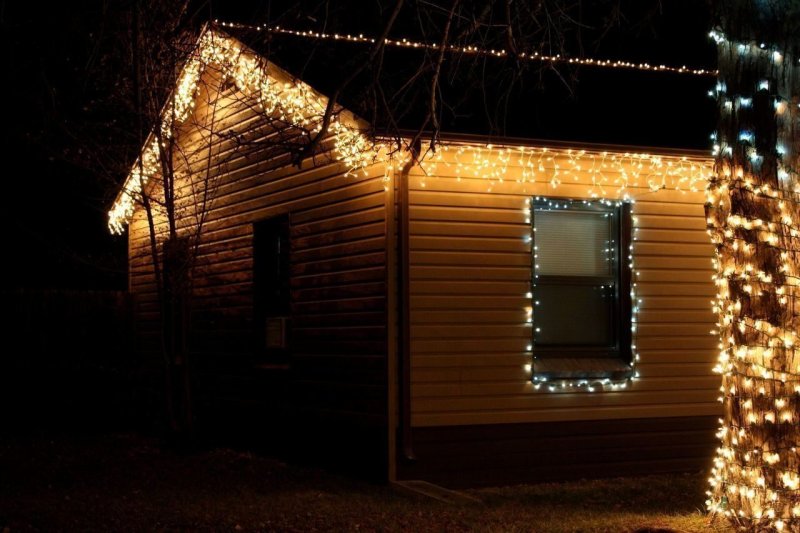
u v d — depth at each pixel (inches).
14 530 369.1
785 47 338.0
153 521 383.2
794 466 327.9
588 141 469.4
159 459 545.0
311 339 516.7
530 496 442.3
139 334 740.7
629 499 436.1
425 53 398.6
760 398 331.9
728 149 344.2
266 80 502.6
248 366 578.6
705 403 515.8
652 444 503.5
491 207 474.6
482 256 471.2
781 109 337.4
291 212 538.0
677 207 515.8
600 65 550.3
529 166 483.5
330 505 413.4
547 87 519.8
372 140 421.7
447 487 458.3
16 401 715.4
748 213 336.2
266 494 443.8
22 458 554.9
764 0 339.0
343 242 491.8
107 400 704.4
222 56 557.0
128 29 578.9
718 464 352.2
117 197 725.9
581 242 499.2
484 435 467.2
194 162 642.8
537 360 483.8
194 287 641.0
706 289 519.2
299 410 525.3
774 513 327.6
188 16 584.7
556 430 482.3
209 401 621.6
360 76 475.2
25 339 717.3
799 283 333.4
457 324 464.8
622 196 503.2
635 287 504.1
